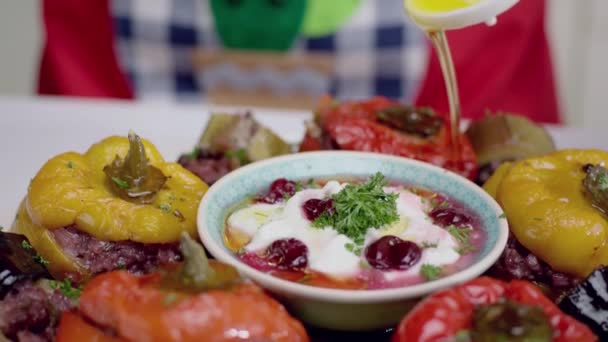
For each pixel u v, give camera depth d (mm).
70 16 936
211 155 595
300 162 549
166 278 436
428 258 459
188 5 926
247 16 917
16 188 612
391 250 455
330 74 959
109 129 694
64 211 495
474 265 454
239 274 442
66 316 440
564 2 1226
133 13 930
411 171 543
